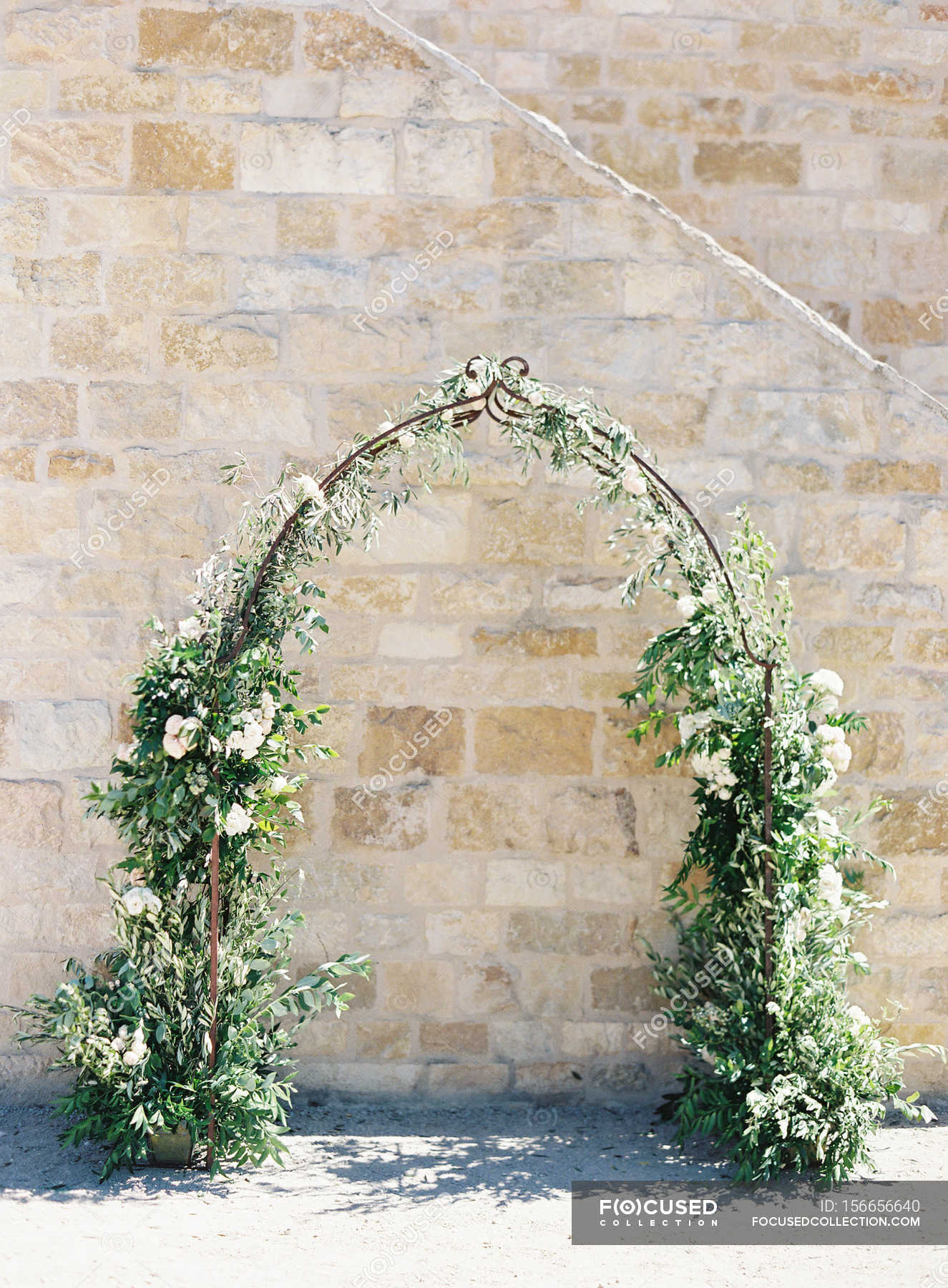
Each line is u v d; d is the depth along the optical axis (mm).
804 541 4285
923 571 4309
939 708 4312
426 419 3703
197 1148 3734
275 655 3836
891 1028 4266
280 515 3768
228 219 4199
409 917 4238
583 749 4266
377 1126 4055
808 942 3859
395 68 4223
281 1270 3020
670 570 4262
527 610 4262
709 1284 2990
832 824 3816
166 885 3717
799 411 4281
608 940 4266
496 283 4234
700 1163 3770
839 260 5531
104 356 4184
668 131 5504
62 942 4176
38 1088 4160
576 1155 3824
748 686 3766
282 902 4207
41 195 4172
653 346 4250
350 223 4219
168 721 3531
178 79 4188
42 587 4180
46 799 4176
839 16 5547
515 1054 4262
